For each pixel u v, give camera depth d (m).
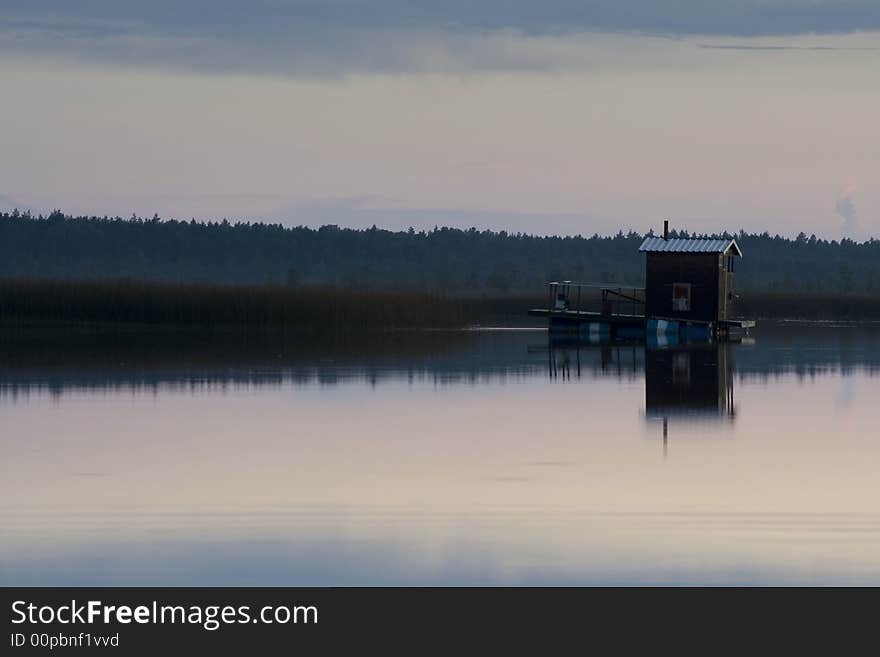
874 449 121.25
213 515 93.44
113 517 92.75
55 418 140.50
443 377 186.12
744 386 176.00
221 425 136.50
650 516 92.94
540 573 79.44
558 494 100.56
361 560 82.00
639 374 192.88
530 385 176.38
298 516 93.19
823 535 87.62
